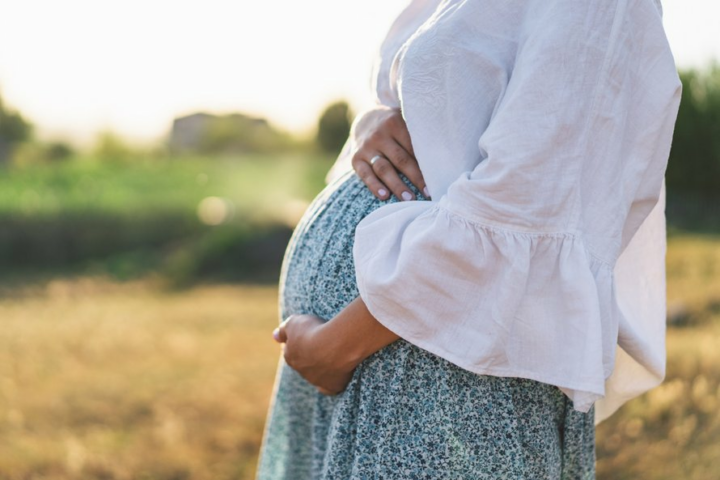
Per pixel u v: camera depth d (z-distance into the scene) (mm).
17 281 11883
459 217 905
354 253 963
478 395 958
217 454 2938
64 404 3748
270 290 10469
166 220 15875
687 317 4129
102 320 6977
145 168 25250
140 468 2814
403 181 1071
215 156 34250
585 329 894
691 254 6293
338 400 1058
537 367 922
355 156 1112
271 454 1307
